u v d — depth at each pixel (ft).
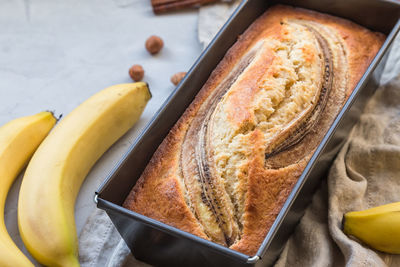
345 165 2.13
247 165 1.93
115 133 2.23
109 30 2.61
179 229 1.80
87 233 2.10
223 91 2.11
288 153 1.99
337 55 2.18
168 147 2.02
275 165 1.96
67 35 2.60
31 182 2.06
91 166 2.21
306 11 2.31
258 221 1.89
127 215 1.82
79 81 2.48
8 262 1.93
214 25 2.55
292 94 2.06
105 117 2.18
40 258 1.97
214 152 1.97
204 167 1.95
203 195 1.92
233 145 1.95
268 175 1.94
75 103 2.43
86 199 2.18
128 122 2.25
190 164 1.97
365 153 2.13
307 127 2.03
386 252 1.98
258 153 1.94
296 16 2.30
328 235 2.02
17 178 2.21
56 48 2.57
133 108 2.24
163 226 1.80
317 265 1.96
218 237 1.89
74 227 2.03
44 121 2.24
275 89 2.03
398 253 1.97
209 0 2.60
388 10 2.20
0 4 2.69
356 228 1.97
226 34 2.18
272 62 2.09
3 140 2.16
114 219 1.88
